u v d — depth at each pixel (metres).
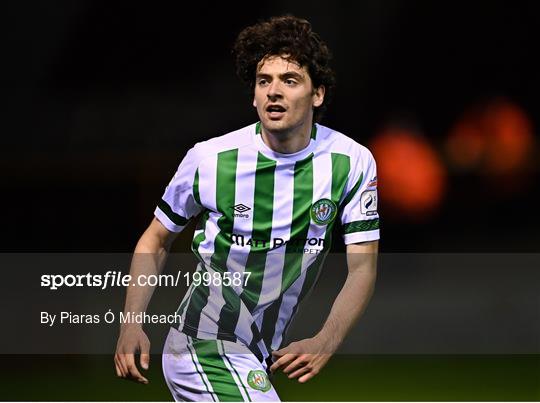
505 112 46.78
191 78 48.94
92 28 48.53
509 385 24.77
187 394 14.20
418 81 50.12
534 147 45.31
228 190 13.98
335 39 50.09
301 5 50.00
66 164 40.06
